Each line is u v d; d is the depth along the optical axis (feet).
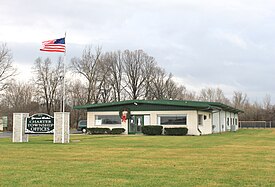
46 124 80.84
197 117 118.93
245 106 289.94
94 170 36.63
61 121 79.10
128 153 53.57
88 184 29.30
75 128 226.38
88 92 217.56
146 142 78.74
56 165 40.37
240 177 32.65
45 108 225.56
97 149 60.49
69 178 31.96
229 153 53.42
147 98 246.68
